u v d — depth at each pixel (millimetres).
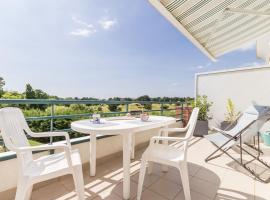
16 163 1855
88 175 2348
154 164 2736
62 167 1469
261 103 4691
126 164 1804
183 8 2980
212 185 2141
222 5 2961
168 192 1975
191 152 3373
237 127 3162
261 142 4039
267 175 2416
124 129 1686
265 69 4633
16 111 1648
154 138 1869
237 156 3158
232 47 5055
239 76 5070
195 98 5906
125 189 1810
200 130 4641
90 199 1823
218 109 5473
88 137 2613
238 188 2078
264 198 1881
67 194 1894
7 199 1793
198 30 3791
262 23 4016
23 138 1634
